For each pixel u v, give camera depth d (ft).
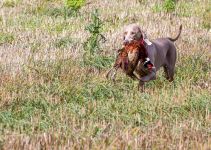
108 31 69.46
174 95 44.70
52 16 79.87
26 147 33.06
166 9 84.17
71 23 74.95
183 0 94.12
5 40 64.69
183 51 59.26
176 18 79.61
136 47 43.34
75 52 57.31
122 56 43.93
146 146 33.73
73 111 40.04
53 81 47.78
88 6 87.10
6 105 41.73
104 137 34.78
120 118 39.27
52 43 62.44
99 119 39.27
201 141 34.78
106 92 44.65
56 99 42.55
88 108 41.22
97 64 52.54
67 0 80.43
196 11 85.30
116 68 45.06
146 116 40.22
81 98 43.09
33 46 60.75
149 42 43.70
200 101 42.75
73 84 46.01
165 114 40.75
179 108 41.52
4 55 56.54
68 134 35.55
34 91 44.70
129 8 86.53
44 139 34.22
